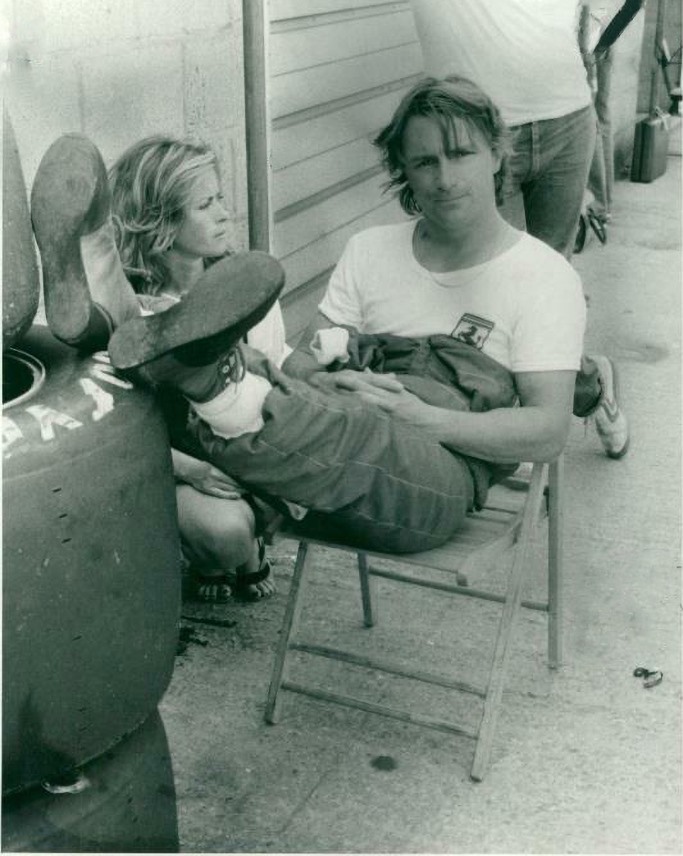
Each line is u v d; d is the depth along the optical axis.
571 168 4.48
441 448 2.66
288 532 2.84
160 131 3.67
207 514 3.24
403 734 3.03
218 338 1.94
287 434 2.28
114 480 1.86
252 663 3.31
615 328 6.08
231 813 2.74
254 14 4.05
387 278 2.96
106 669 1.91
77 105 3.23
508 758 2.93
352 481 2.43
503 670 2.86
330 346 2.84
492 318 2.83
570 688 3.21
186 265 3.18
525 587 3.71
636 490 4.38
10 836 1.89
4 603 1.75
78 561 1.82
